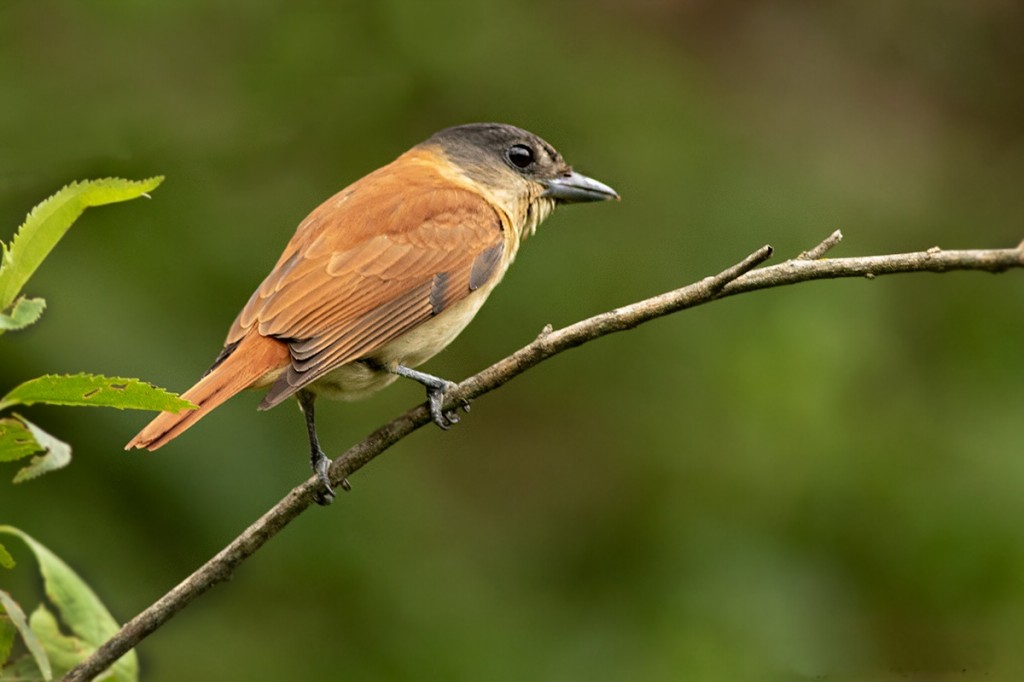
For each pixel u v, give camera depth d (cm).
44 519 998
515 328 1306
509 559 1224
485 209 900
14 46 1297
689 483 1242
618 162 1376
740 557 1184
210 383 736
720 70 1513
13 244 555
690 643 1134
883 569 1184
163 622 621
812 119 1502
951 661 1144
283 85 1341
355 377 811
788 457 1224
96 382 548
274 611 1122
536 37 1424
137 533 1022
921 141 1521
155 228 1205
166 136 1294
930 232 1426
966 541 1177
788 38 1554
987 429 1247
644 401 1288
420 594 1157
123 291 1119
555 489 1277
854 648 1145
